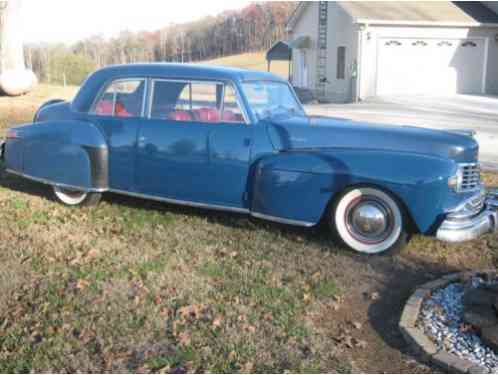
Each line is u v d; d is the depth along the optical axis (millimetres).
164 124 5949
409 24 23172
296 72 30906
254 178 5566
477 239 5941
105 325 3826
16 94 18156
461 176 5117
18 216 6129
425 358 3598
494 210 5395
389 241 5215
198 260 5016
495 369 3402
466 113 17234
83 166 6277
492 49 24656
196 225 6020
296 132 5578
